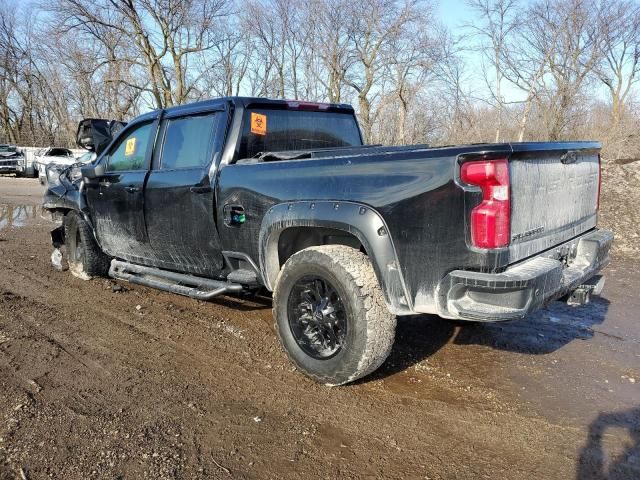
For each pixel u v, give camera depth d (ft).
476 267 9.93
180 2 81.82
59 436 9.87
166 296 19.02
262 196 12.81
